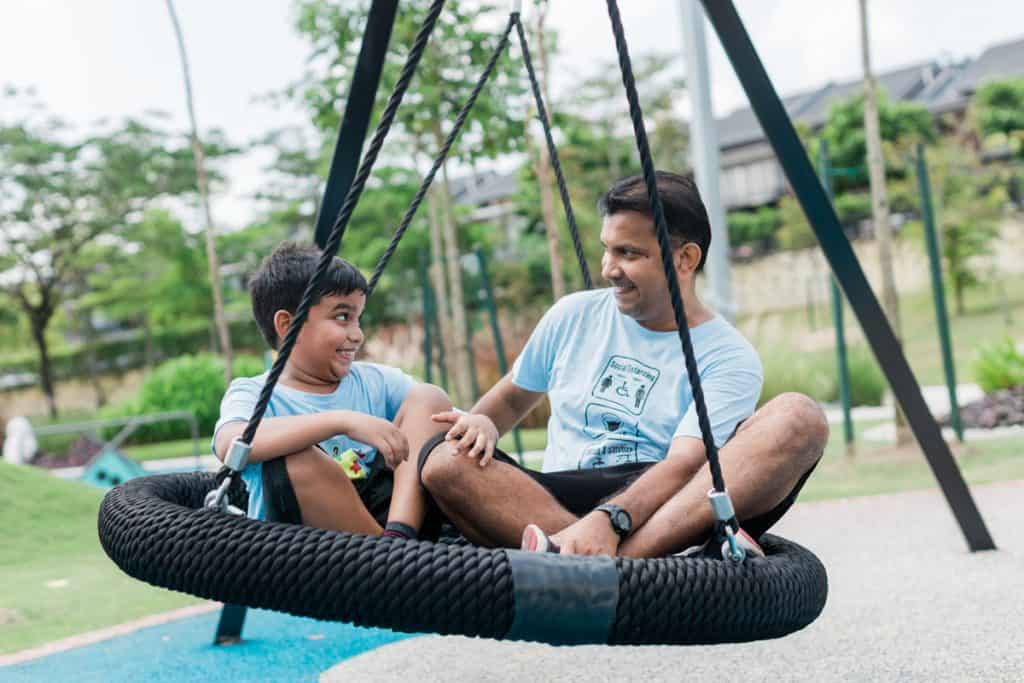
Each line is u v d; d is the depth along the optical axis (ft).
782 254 94.48
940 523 17.52
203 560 5.15
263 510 6.41
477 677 10.03
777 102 12.22
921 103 107.34
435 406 6.86
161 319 103.45
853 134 99.35
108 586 16.16
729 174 119.55
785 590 5.42
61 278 96.94
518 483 6.25
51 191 87.15
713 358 7.02
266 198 94.84
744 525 6.52
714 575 5.20
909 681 9.11
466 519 6.31
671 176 7.00
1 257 90.68
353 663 10.83
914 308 88.12
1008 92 102.12
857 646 10.34
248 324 100.32
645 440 7.04
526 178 50.16
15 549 18.84
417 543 5.15
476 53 29.50
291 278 6.76
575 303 7.69
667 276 5.25
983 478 22.66
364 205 80.89
